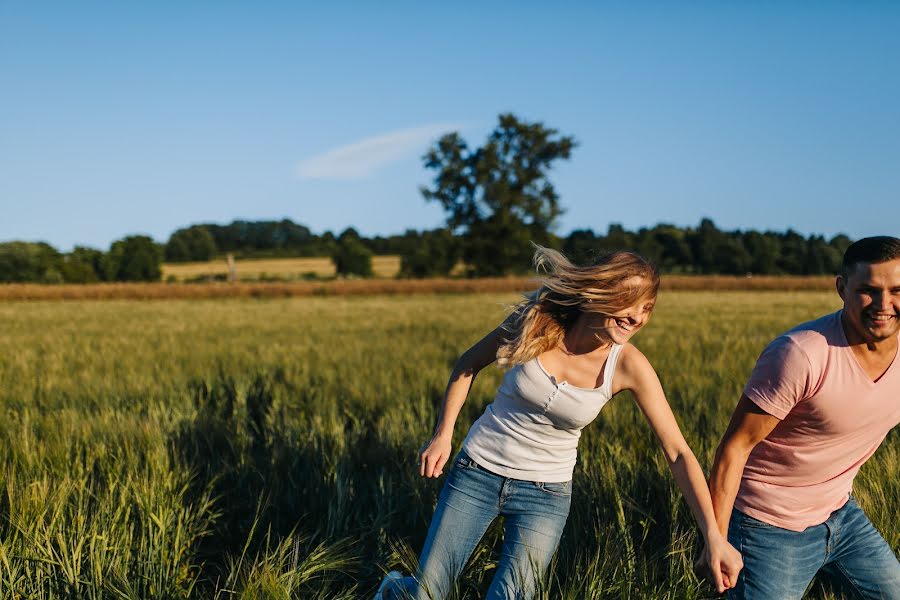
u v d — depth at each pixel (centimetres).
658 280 224
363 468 450
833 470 227
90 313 2423
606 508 347
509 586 233
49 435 455
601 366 233
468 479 249
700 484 225
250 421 580
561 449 243
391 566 325
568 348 236
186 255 9181
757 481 232
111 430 480
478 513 247
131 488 360
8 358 1028
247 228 10294
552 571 263
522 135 5669
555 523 243
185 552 340
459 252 5819
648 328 1466
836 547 233
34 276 6272
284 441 469
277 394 661
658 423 231
